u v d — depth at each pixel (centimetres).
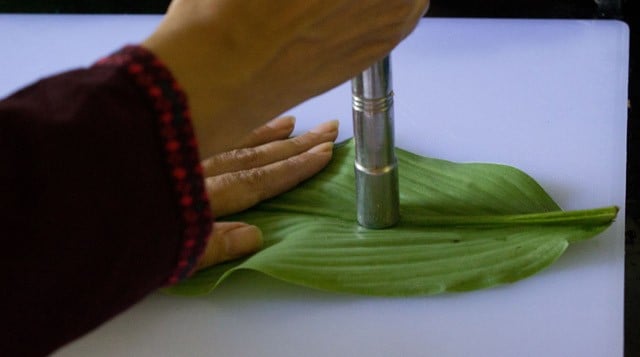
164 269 53
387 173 68
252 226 70
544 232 69
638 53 88
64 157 50
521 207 71
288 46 55
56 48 91
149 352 65
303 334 65
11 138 50
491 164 73
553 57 85
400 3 57
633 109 83
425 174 74
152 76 51
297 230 71
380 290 66
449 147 78
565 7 92
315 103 83
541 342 63
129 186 51
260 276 69
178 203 52
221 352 65
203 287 67
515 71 84
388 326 65
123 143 51
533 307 65
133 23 93
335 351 64
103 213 51
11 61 90
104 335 66
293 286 68
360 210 70
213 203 71
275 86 55
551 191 73
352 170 75
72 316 52
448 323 65
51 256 51
